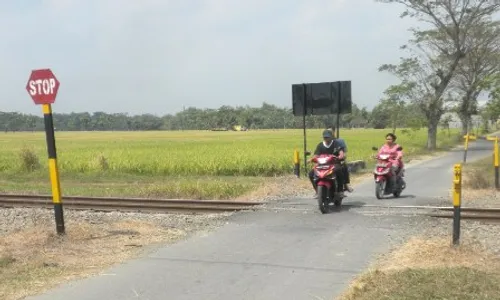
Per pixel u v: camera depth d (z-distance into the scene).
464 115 49.12
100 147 46.44
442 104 42.88
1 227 11.10
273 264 7.33
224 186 15.93
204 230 9.89
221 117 165.75
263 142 50.00
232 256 7.84
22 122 177.00
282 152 29.06
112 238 9.16
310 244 8.49
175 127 178.62
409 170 23.36
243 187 16.30
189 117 178.38
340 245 8.38
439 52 42.97
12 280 6.73
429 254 7.40
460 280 5.91
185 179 21.25
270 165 23.88
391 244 8.37
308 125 143.75
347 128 139.50
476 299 5.30
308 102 18.53
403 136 66.12
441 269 6.43
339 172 11.80
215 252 8.10
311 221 10.47
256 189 15.83
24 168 26.25
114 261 7.67
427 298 5.37
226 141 57.31
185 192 15.65
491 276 6.11
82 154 32.31
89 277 6.86
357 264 7.24
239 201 13.25
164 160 26.28
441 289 5.62
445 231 9.21
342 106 18.14
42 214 12.42
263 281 6.54
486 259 7.13
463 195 13.88
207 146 41.53
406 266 6.92
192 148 37.62
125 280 6.70
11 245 8.64
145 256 7.92
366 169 24.11
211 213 12.08
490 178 16.77
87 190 17.95
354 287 5.95
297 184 16.73
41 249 8.30
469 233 9.09
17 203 14.34
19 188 19.27
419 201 13.06
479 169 20.86
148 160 26.64
